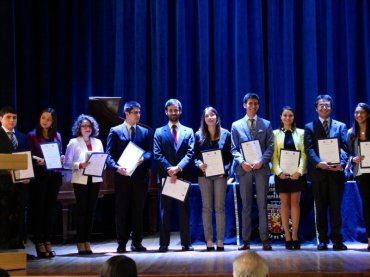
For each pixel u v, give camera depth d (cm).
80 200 529
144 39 744
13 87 719
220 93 727
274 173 539
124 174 529
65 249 571
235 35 724
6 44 714
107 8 757
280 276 387
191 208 582
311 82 708
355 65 700
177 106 548
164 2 739
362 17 705
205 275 391
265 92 728
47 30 752
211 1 739
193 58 746
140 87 741
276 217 563
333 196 525
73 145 539
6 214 230
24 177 472
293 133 547
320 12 722
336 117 710
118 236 539
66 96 754
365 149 513
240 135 540
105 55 756
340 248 523
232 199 575
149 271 409
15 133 509
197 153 548
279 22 722
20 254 227
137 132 556
